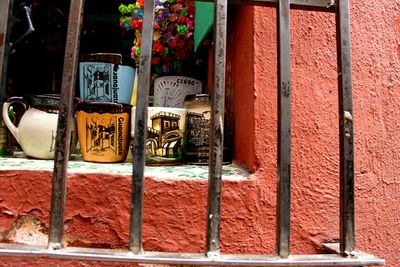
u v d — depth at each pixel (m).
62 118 0.48
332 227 0.64
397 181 0.68
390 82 0.69
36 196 0.61
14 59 1.88
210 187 0.48
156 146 0.79
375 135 0.68
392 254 0.66
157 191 0.61
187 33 1.10
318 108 0.65
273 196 0.63
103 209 0.60
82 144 0.81
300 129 0.65
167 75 1.08
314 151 0.65
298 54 0.66
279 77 0.51
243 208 0.62
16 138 0.85
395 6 0.71
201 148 0.82
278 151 0.51
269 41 0.66
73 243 0.60
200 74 1.21
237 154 0.77
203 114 0.83
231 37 0.84
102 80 0.92
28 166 0.67
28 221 0.61
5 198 0.61
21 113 0.90
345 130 0.52
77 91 1.54
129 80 0.95
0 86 0.54
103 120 0.80
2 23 0.52
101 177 0.61
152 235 0.60
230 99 0.83
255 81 0.65
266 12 0.67
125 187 0.61
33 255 0.46
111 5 2.11
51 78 1.98
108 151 0.79
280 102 0.51
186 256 0.48
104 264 0.60
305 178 0.64
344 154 0.52
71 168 0.68
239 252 0.61
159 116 0.79
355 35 0.69
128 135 0.82
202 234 0.61
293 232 0.63
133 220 0.48
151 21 0.50
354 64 0.68
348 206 0.51
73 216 0.60
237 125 0.78
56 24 1.95
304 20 0.67
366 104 0.68
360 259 0.50
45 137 0.81
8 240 0.60
